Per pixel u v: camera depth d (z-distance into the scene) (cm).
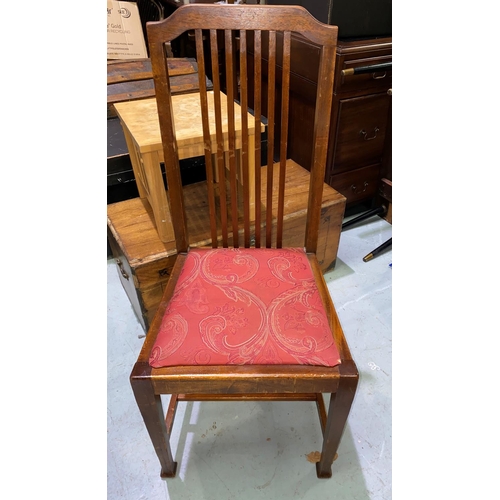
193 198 144
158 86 84
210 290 89
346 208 198
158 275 121
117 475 102
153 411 81
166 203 116
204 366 75
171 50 223
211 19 79
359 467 104
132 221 131
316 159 93
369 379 124
